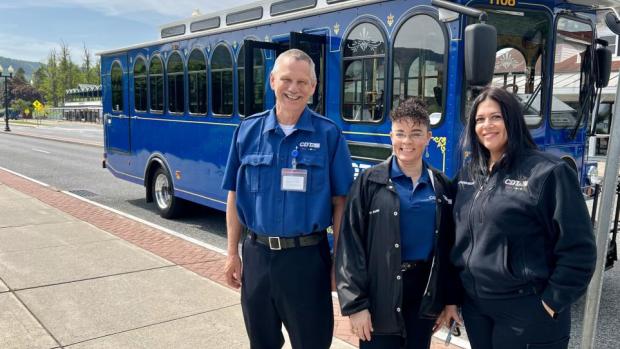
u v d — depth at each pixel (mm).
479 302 2430
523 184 2252
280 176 2719
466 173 2520
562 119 5137
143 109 8836
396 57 4816
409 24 4688
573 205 2168
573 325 4480
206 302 4566
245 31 6523
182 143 7883
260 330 2916
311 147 2715
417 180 2566
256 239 2838
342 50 5355
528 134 2363
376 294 2547
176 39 7820
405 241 2543
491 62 3635
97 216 7996
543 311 2260
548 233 2252
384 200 2527
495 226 2291
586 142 5441
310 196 2713
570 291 2158
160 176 8641
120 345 3775
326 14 5504
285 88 2641
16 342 3777
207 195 7434
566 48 5055
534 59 4828
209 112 7227
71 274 5219
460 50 4320
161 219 8578
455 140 4391
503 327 2361
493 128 2348
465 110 4391
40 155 19281
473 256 2379
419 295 2611
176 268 5469
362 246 2584
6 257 5754
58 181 12602
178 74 7848
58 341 3812
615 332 4355
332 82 5500
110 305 4469
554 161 2236
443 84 4438
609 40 5426
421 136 2490
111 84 9812
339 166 2779
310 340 2828
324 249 2840
